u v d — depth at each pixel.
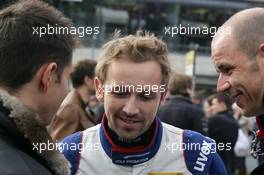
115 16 10.71
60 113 3.10
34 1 1.57
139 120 1.76
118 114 1.76
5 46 1.46
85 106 3.25
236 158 6.38
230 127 4.98
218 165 1.92
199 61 10.20
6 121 1.38
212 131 4.96
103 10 10.24
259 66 1.63
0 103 1.41
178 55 9.55
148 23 11.97
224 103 5.08
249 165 6.74
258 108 1.68
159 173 1.84
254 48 1.62
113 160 1.83
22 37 1.47
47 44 1.49
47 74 1.48
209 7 12.27
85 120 3.19
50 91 1.50
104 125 1.85
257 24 1.63
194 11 12.65
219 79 1.69
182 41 9.76
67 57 1.54
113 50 1.76
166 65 1.80
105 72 1.79
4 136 1.38
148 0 12.05
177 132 1.90
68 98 3.21
